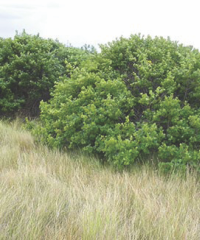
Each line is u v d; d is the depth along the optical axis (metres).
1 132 7.54
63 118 6.54
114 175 5.14
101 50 7.45
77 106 6.38
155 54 6.71
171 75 6.19
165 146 5.31
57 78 9.95
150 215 3.74
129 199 4.27
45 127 7.08
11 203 3.78
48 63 9.69
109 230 3.33
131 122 5.70
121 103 6.00
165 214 3.75
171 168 5.16
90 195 4.28
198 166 5.19
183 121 5.62
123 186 4.70
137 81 6.21
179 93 6.19
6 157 5.80
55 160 5.89
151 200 4.18
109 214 3.59
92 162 5.80
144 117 6.01
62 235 3.26
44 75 9.68
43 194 4.12
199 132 5.51
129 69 7.01
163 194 4.54
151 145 5.46
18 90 9.86
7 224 3.37
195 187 4.74
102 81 6.20
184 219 3.80
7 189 4.25
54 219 3.65
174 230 3.41
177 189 4.64
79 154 6.26
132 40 7.21
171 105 5.51
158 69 6.35
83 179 4.98
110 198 4.12
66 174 5.23
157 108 5.91
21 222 3.42
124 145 5.41
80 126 6.32
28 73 9.54
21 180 4.55
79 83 6.63
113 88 6.20
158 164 5.27
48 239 3.26
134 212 3.93
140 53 6.83
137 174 5.19
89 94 6.23
